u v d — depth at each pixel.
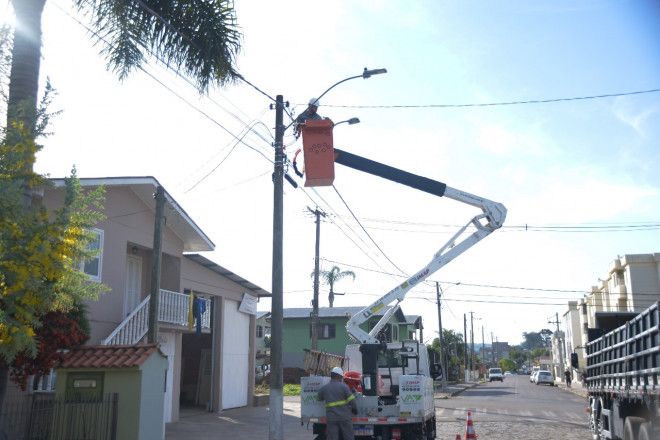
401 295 17.12
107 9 12.38
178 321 21.70
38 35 10.27
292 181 14.78
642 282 45.38
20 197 9.01
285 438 18.27
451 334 88.94
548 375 72.31
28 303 8.98
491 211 17.03
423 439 14.70
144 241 20.69
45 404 11.52
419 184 16.59
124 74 12.59
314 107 13.90
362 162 16.36
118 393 11.88
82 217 9.91
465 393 48.84
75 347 12.42
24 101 9.50
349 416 12.82
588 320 64.56
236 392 27.77
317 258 34.28
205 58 12.84
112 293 18.91
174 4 12.80
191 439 17.66
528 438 18.55
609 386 13.62
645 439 10.58
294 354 52.25
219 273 26.50
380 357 16.45
